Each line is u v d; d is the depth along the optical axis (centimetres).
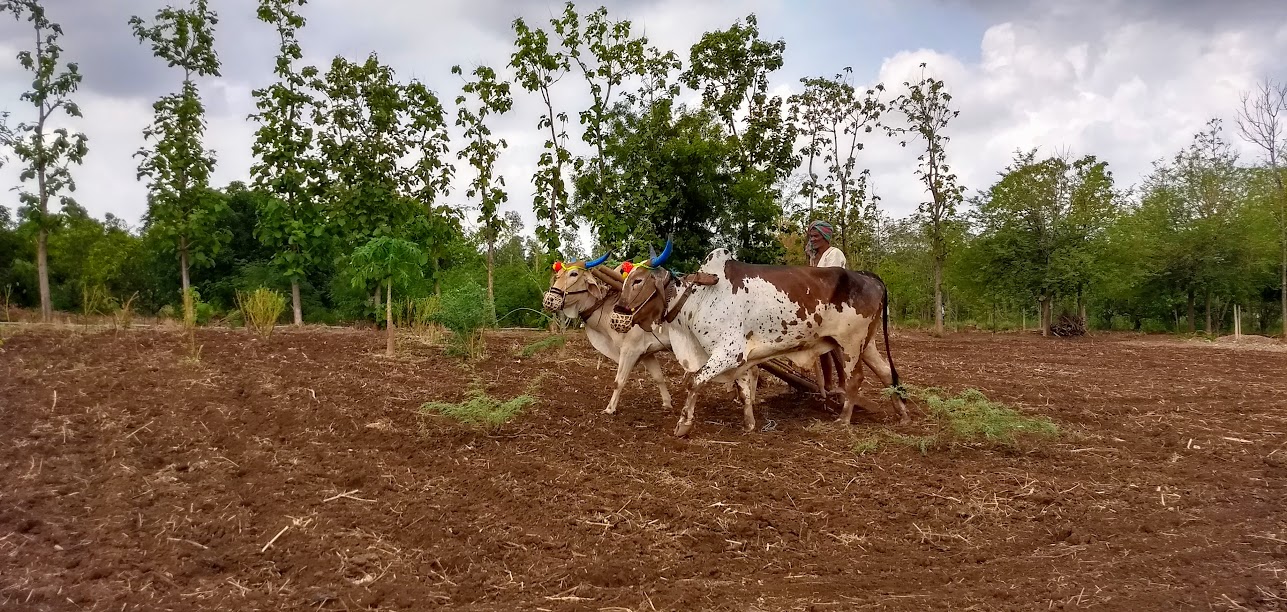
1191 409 870
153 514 470
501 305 1622
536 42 1349
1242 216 2541
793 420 784
